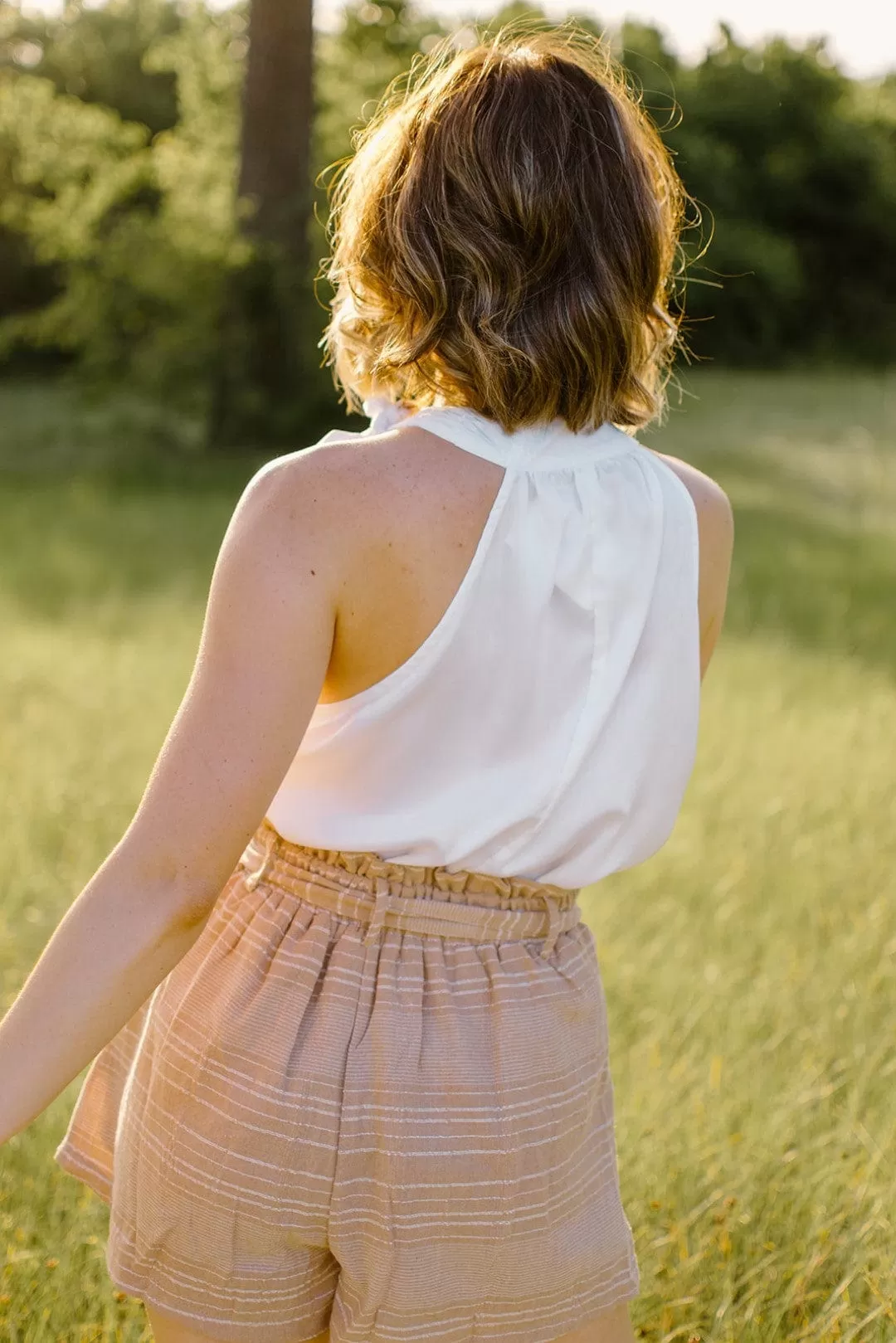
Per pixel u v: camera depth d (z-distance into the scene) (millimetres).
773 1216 2242
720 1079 2674
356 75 19719
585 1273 1377
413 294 1254
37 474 14391
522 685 1249
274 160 15273
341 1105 1254
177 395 15578
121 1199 1361
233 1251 1278
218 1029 1285
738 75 38312
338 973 1284
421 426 1247
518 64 1284
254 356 15484
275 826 1326
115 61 33844
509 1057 1294
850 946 3422
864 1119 2555
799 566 10055
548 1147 1317
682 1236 2127
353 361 1409
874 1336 1988
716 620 1502
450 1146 1262
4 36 33906
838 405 24453
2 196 18344
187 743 1161
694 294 35094
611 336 1265
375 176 1300
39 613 7605
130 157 17859
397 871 1296
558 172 1233
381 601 1194
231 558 1176
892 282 38938
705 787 4762
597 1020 1417
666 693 1351
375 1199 1254
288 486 1183
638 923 3574
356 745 1247
